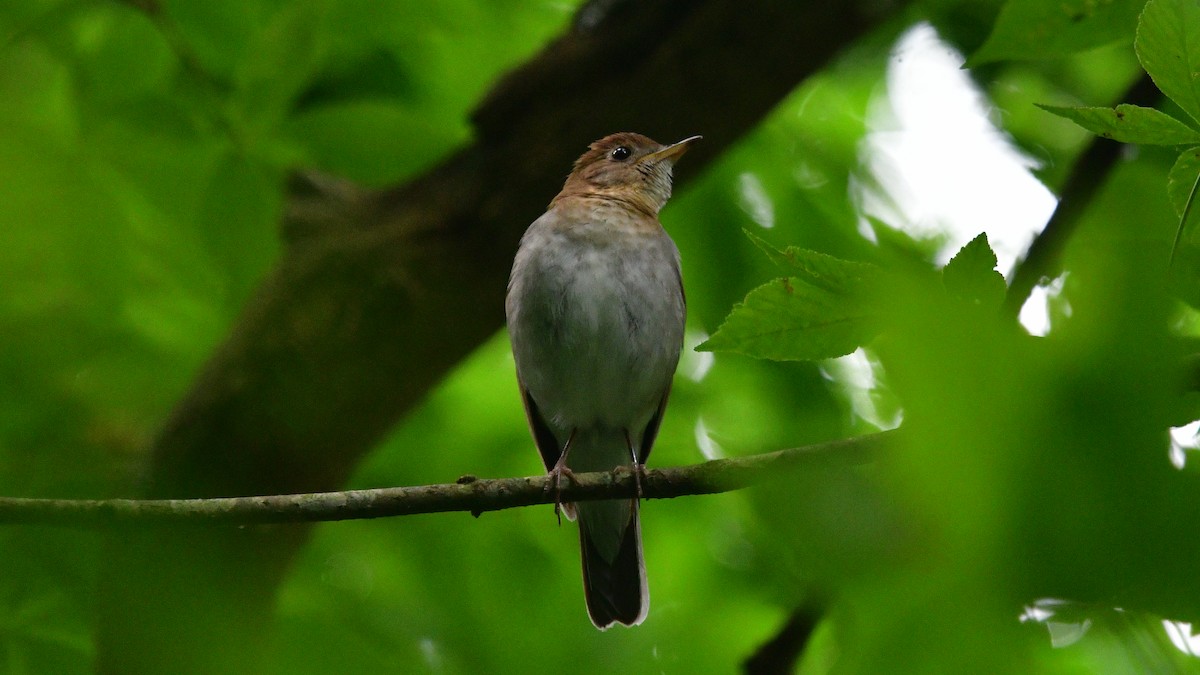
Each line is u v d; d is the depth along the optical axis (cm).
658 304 1162
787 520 343
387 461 1379
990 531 291
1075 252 354
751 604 1298
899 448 306
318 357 1139
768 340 482
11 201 987
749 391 1384
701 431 1410
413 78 1329
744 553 1308
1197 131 467
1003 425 292
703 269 1337
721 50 1143
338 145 1048
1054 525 284
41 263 1009
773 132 1422
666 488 834
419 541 1324
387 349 1156
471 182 1183
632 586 1122
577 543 1350
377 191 1201
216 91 1051
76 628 990
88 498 1080
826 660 918
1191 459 321
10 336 1057
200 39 1153
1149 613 284
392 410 1182
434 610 1283
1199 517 275
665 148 1196
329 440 1149
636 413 1188
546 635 1291
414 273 1162
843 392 1305
